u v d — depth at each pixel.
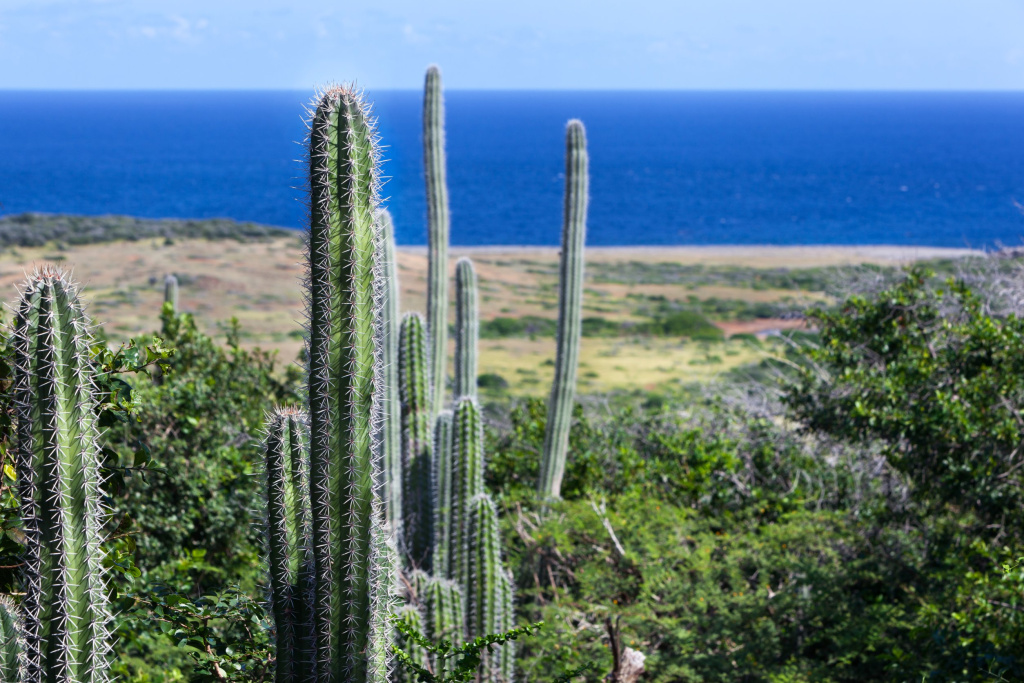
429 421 6.82
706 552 7.02
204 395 6.91
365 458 2.84
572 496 9.59
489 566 5.22
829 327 7.96
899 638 5.82
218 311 36.72
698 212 102.62
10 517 2.53
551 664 5.72
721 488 9.02
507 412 14.20
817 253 68.69
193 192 120.25
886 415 6.44
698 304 44.53
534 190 126.38
